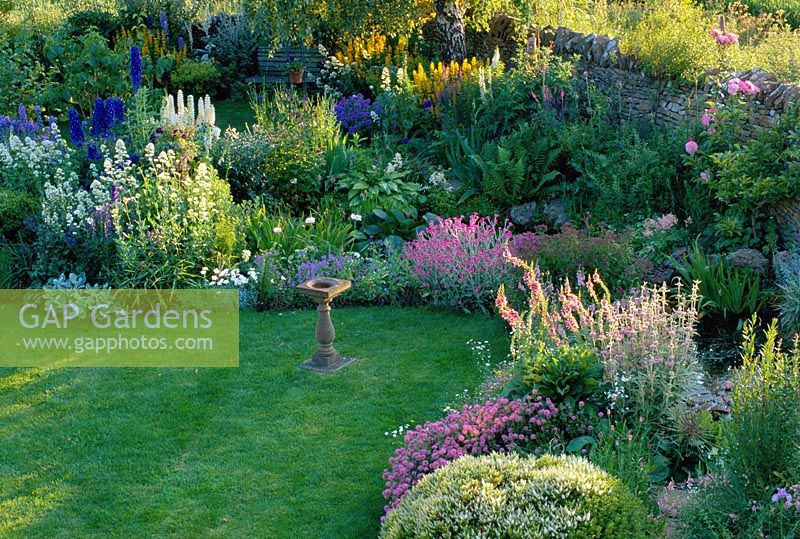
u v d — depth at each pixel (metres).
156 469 5.26
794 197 7.61
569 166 9.81
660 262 7.99
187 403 6.08
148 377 6.47
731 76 8.83
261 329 7.36
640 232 8.35
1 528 4.71
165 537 4.61
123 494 5.01
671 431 5.19
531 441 5.00
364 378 6.42
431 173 10.82
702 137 8.78
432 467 4.68
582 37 11.98
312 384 6.34
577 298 5.74
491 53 14.48
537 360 5.38
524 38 13.02
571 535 3.52
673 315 5.62
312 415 5.88
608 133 9.80
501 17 14.06
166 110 9.55
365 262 8.51
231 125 14.44
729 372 6.32
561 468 3.95
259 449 5.46
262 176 9.87
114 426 5.78
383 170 10.44
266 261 7.96
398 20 13.94
